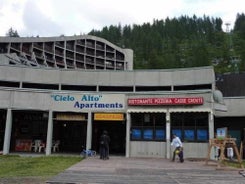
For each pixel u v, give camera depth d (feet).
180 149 69.41
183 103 80.18
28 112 93.81
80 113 87.92
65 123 99.66
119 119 84.89
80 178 39.47
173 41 538.88
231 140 58.70
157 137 82.58
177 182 38.29
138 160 71.41
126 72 111.86
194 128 81.25
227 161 69.67
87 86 108.99
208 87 110.93
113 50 391.86
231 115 98.07
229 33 568.82
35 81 104.53
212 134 77.97
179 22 626.23
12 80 102.27
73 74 108.17
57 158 70.28
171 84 112.16
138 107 83.71
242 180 41.22
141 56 483.92
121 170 49.75
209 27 628.28
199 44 502.38
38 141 95.25
